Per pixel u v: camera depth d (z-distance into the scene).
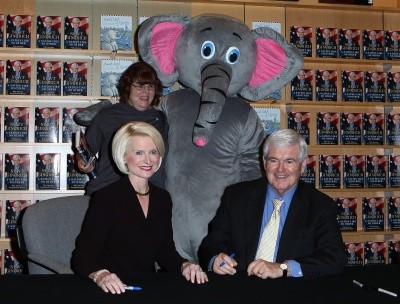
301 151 2.09
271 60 3.42
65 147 3.90
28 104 3.89
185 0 3.99
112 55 3.87
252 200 2.20
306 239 2.06
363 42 4.22
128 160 1.97
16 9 3.90
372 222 4.25
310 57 4.09
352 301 1.48
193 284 1.64
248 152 3.23
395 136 4.27
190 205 3.10
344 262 1.87
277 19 4.20
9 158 3.82
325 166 4.20
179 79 3.40
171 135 3.20
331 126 4.20
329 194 4.25
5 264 3.80
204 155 3.13
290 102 4.05
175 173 3.14
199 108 3.19
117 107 3.05
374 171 4.25
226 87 3.10
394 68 4.31
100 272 1.65
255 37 3.40
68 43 3.83
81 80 3.86
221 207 2.27
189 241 3.12
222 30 3.22
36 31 3.84
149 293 1.54
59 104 3.90
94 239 1.91
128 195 2.00
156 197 2.08
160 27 3.33
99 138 3.04
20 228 2.46
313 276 1.77
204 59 3.20
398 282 1.70
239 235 2.17
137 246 1.99
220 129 3.16
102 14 3.97
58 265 2.05
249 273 1.79
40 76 3.82
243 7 4.15
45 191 3.80
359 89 4.21
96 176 3.22
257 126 3.26
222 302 1.46
